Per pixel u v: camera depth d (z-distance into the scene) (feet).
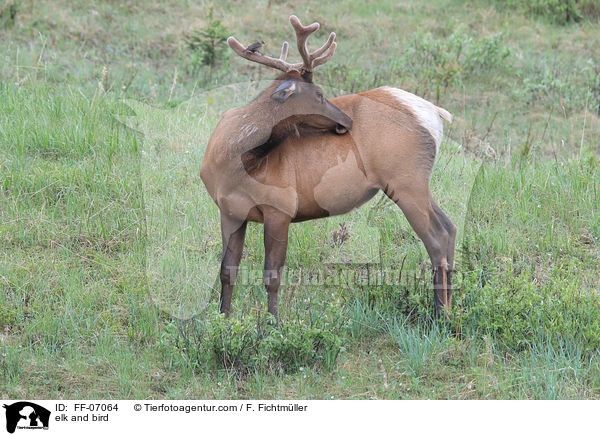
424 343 51.49
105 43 113.60
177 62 110.11
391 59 116.47
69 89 89.81
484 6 141.49
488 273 59.31
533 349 51.90
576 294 56.75
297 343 49.60
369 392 48.03
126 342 52.11
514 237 67.87
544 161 85.87
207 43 109.60
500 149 90.12
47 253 61.41
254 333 50.03
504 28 132.16
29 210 65.62
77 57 106.32
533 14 138.00
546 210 71.97
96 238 63.52
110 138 75.41
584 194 73.56
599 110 104.47
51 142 75.61
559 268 61.98
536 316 54.08
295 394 47.57
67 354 50.03
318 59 51.44
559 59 120.98
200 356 49.70
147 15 126.11
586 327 53.11
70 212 65.92
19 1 115.75
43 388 47.06
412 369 50.19
